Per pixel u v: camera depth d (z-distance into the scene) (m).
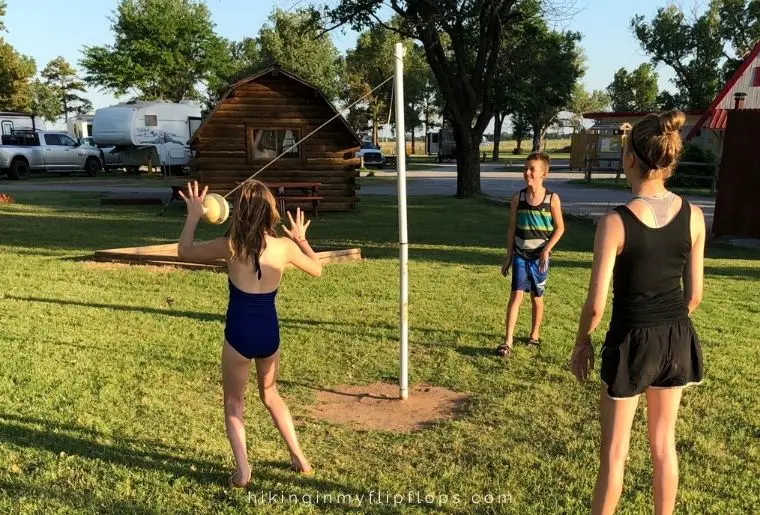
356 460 3.64
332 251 9.93
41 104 71.31
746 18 53.38
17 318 6.33
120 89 50.72
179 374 4.91
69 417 4.06
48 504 3.06
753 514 3.12
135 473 3.38
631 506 3.16
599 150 41.38
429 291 7.89
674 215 2.51
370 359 5.38
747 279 8.90
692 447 3.81
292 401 4.49
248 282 3.18
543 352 5.55
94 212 16.75
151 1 50.88
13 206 17.78
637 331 2.51
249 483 3.31
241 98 17.50
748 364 5.27
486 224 15.22
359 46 64.62
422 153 86.00
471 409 4.38
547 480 3.44
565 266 9.72
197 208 3.31
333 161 17.95
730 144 12.62
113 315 6.55
